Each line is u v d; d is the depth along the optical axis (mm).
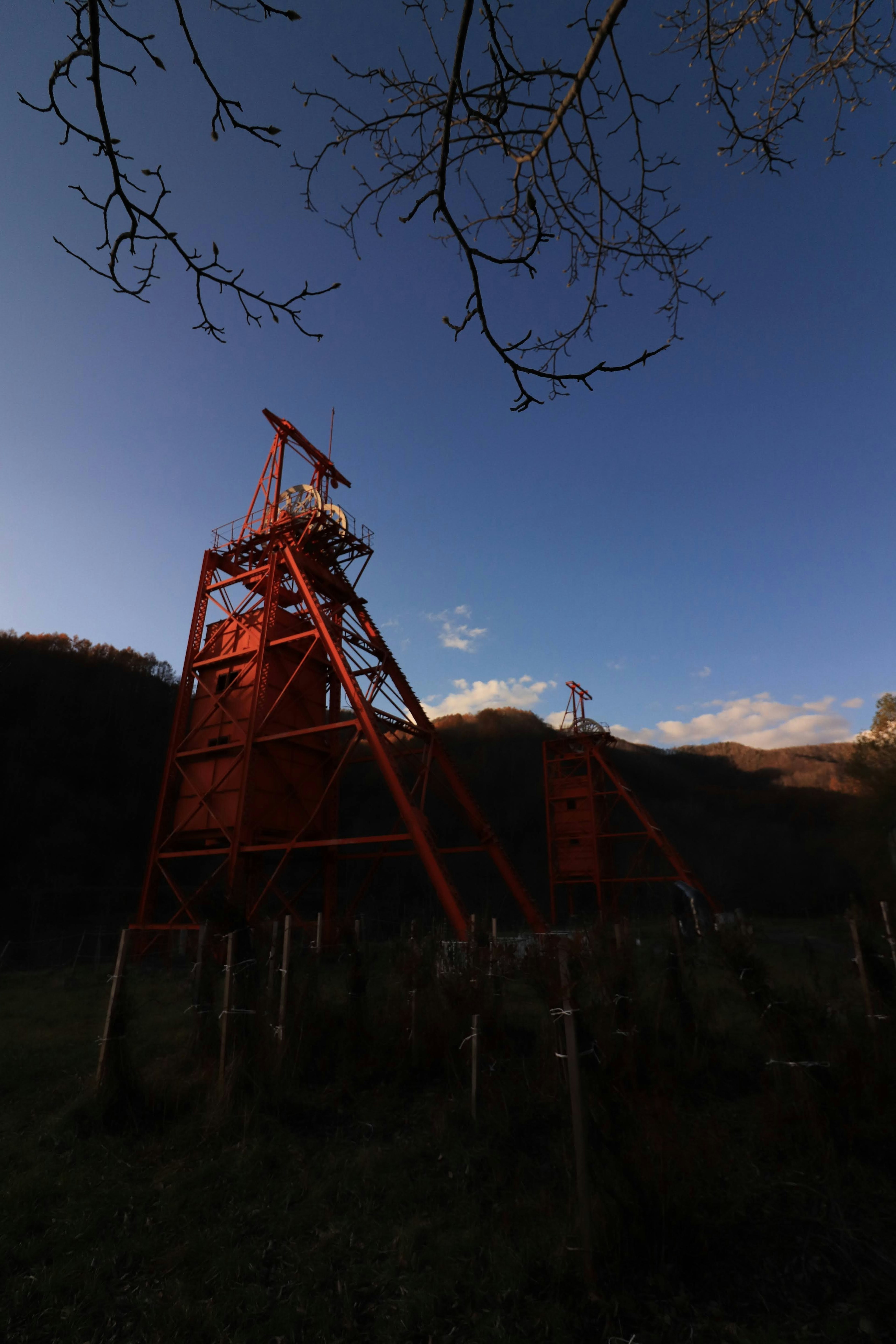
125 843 68125
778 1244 4578
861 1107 6270
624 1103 5266
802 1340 3721
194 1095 7906
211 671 28531
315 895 58438
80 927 47188
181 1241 5148
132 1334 4195
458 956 11648
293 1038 9055
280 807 25625
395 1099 7977
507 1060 8359
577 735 46781
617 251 3299
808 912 46969
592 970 8781
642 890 48500
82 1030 12484
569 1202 5016
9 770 65312
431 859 19531
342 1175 6105
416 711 27688
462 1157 6215
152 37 2070
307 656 25547
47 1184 6047
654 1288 4195
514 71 2592
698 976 12375
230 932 9273
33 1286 4633
